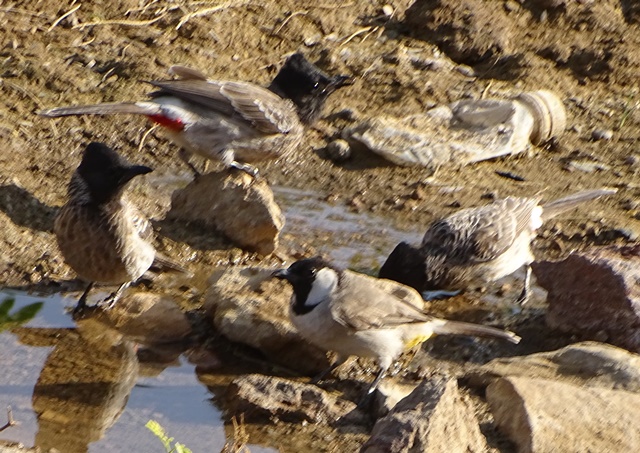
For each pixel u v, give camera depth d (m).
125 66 15.47
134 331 11.09
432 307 12.13
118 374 10.43
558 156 15.35
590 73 16.92
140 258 11.27
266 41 16.52
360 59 16.53
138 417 9.74
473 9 17.22
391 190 14.30
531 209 12.82
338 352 10.40
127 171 10.70
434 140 14.99
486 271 12.34
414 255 12.11
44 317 11.26
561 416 9.05
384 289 11.04
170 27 16.30
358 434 9.62
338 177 14.52
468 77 16.59
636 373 9.86
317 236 13.24
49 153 13.94
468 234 12.20
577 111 16.19
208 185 12.98
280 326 10.72
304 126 13.89
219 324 11.00
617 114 16.20
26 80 14.98
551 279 11.53
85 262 11.10
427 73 16.45
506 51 17.03
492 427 9.44
